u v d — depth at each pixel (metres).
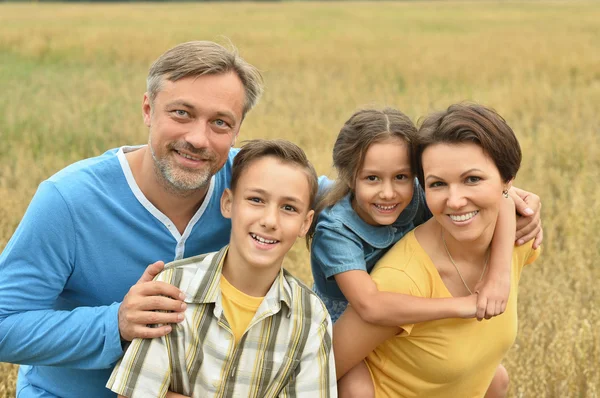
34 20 31.34
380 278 2.82
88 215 2.78
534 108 10.80
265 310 2.64
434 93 12.32
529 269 5.11
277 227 2.63
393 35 24.88
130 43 19.61
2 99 11.47
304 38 23.38
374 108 3.03
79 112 10.05
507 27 29.42
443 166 2.67
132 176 2.85
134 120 9.91
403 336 2.84
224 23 31.97
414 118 9.98
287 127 9.05
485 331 2.85
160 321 2.56
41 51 18.58
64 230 2.75
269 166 2.66
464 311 2.68
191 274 2.67
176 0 89.56
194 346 2.60
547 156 8.03
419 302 2.70
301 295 2.71
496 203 2.71
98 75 15.05
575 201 6.02
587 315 4.30
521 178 7.09
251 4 61.97
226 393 2.63
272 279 2.71
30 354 2.72
